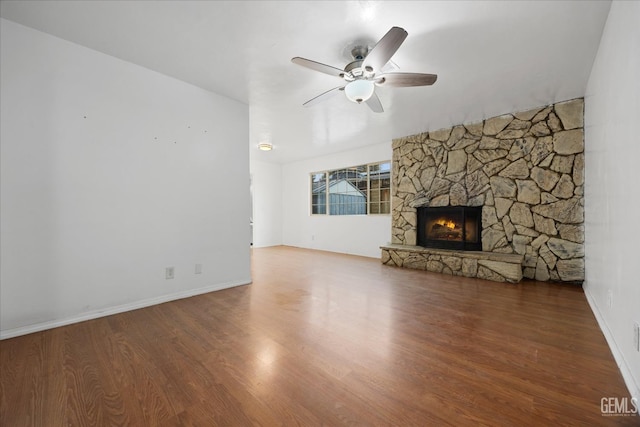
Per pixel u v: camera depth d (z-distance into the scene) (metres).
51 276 2.22
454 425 1.21
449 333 2.12
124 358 1.76
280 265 4.87
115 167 2.54
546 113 3.65
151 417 1.26
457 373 1.60
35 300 2.16
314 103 2.77
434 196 4.70
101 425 1.21
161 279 2.84
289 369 1.64
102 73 2.46
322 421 1.24
